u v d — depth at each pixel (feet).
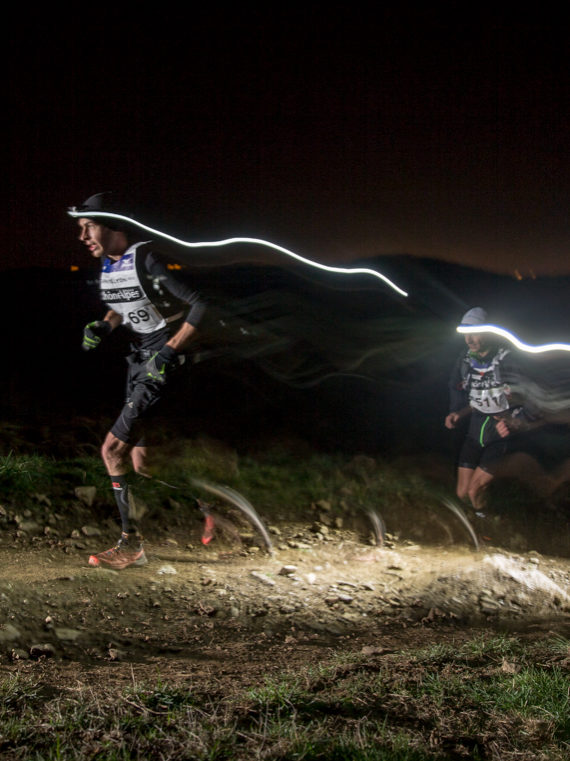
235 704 10.50
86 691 10.93
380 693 11.16
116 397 33.78
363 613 16.53
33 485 21.18
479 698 11.06
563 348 20.97
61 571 16.84
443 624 16.33
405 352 52.47
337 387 41.91
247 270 67.62
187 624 15.08
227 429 31.19
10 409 29.04
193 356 17.78
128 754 9.06
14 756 9.06
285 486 25.48
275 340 49.93
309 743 9.41
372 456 31.12
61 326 50.08
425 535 23.48
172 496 22.74
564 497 28.07
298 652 13.85
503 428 22.49
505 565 19.79
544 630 15.98
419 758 9.38
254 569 18.60
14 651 13.08
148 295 16.97
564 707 10.69
